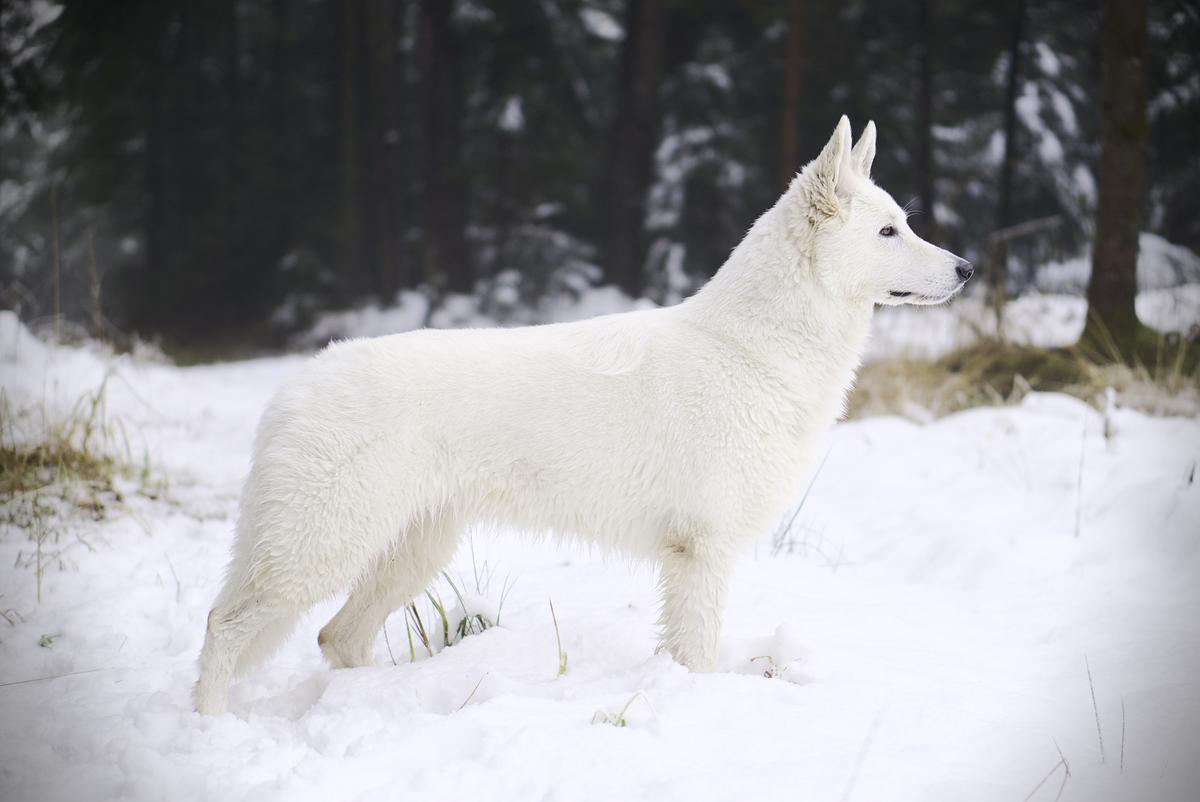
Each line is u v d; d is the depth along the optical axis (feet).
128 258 78.79
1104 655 12.24
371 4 63.16
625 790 8.81
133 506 18.58
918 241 12.46
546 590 15.38
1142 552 16.42
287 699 12.09
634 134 61.31
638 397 11.82
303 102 72.90
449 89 65.67
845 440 24.67
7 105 49.34
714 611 11.95
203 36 72.59
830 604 14.80
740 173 61.00
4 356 25.95
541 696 11.26
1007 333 31.19
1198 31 59.62
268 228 71.67
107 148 71.51
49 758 9.91
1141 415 22.99
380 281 63.62
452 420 11.50
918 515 19.13
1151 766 9.18
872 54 62.34
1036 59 62.90
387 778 9.30
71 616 13.83
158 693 11.37
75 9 61.82
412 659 12.99
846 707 10.43
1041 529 17.71
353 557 11.34
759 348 12.00
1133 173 28.40
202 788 9.24
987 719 10.21
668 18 68.08
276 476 11.11
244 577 11.21
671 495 11.85
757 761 9.32
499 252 64.80
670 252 60.44
